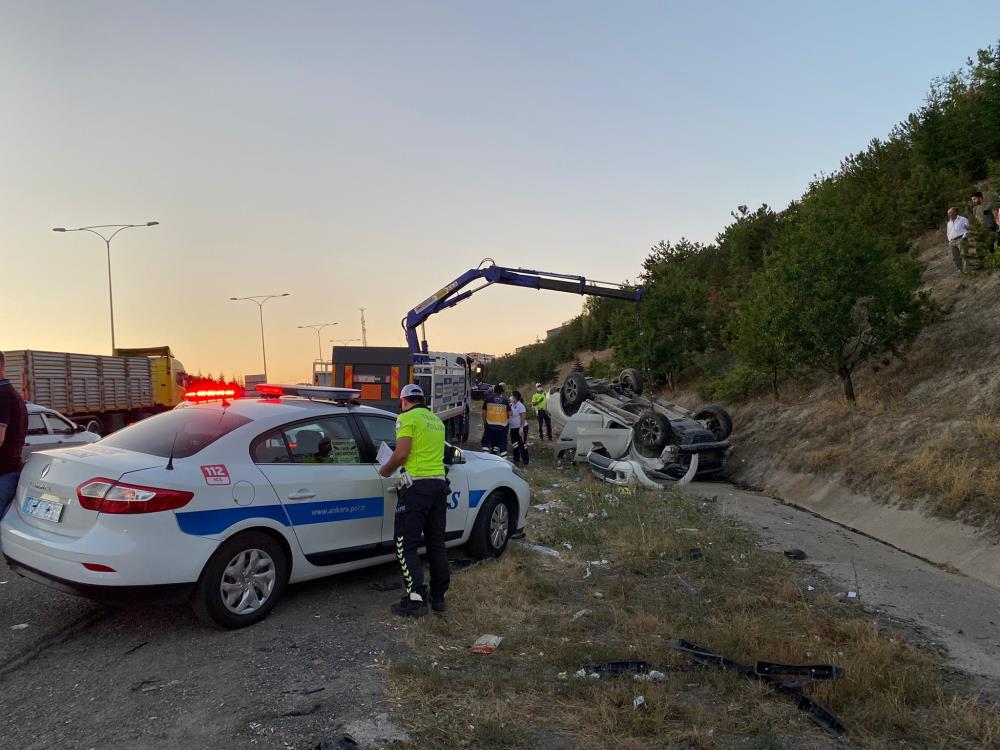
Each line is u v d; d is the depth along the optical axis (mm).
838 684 4176
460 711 3742
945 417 10922
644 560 7234
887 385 13469
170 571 4469
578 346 50312
